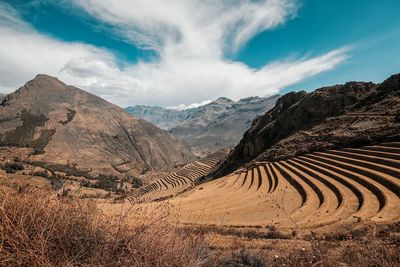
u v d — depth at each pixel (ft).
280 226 63.72
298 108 217.15
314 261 19.53
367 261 19.93
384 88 173.06
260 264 22.07
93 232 13.10
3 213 10.98
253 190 128.36
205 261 15.37
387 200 68.49
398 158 96.17
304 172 127.44
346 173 101.91
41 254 10.73
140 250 13.38
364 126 145.59
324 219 65.51
